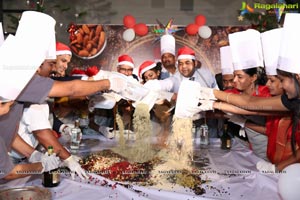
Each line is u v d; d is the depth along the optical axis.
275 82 2.00
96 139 2.86
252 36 2.36
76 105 3.10
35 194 1.50
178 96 2.13
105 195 1.59
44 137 1.91
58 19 5.19
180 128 2.16
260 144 2.30
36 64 1.49
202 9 5.35
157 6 5.35
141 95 2.25
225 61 3.23
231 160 2.21
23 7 5.11
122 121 2.73
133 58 4.52
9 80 1.40
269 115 2.07
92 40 4.46
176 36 4.50
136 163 2.05
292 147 1.85
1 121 1.66
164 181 1.76
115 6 5.32
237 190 1.67
